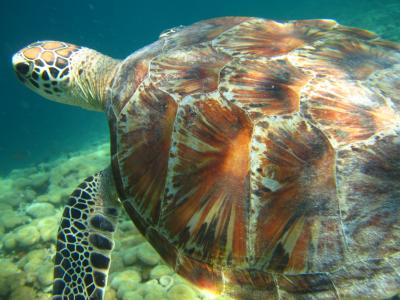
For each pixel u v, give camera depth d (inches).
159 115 21.7
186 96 21.0
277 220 17.7
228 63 22.0
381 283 16.1
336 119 18.0
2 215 61.9
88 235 24.5
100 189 26.9
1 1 416.2
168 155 20.7
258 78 20.4
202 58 23.3
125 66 28.5
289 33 25.6
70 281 22.5
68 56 34.8
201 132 19.9
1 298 39.1
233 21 29.9
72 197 26.2
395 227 16.3
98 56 35.1
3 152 165.6
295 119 18.3
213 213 19.1
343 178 17.0
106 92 29.3
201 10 579.8
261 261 18.0
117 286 35.6
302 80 19.8
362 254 16.6
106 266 23.6
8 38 492.4
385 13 157.3
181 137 20.4
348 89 19.0
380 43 24.1
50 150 147.3
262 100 19.3
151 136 21.9
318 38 24.0
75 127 183.8
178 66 23.5
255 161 18.2
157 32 514.9
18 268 44.4
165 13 679.1
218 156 19.2
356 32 26.0
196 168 19.8
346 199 16.9
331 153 17.4
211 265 19.2
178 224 20.2
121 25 631.2
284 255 17.6
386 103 18.3
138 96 23.5
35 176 83.4
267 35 25.1
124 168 23.1
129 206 22.8
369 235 16.6
